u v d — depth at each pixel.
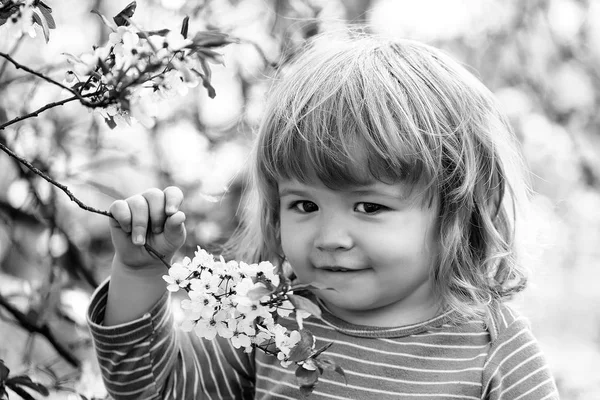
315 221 0.83
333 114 0.83
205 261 0.74
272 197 0.89
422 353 0.86
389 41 0.92
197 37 0.67
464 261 0.88
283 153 0.83
